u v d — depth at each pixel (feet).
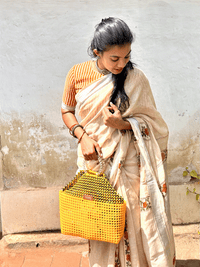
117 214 5.75
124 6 9.11
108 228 5.86
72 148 9.81
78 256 9.31
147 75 9.45
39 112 9.51
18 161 9.77
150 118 6.50
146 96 6.36
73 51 9.26
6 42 9.08
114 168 6.18
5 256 9.39
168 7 9.18
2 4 8.91
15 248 9.63
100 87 6.05
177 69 9.48
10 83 9.29
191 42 9.39
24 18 9.02
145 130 6.33
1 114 9.44
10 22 9.01
